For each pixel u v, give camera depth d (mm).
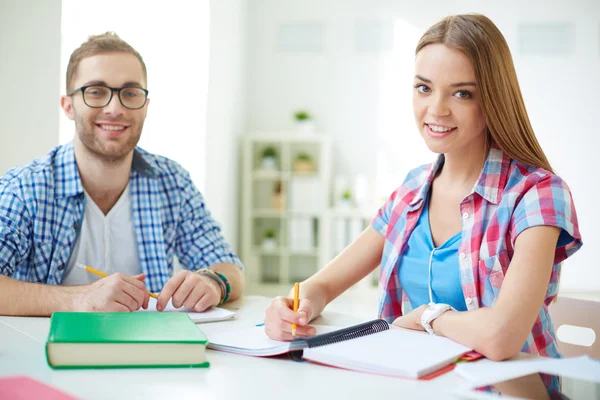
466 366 901
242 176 5660
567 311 1394
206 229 1820
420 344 989
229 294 1489
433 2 5723
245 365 919
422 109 1257
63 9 2695
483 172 1282
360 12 5793
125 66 1546
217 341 1032
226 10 4855
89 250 1632
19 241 1490
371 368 880
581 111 5648
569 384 790
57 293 1258
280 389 799
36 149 2383
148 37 3828
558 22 5637
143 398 746
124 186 1682
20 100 2318
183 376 848
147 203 1707
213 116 4547
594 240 5664
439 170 1431
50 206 1552
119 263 1682
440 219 1377
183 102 4168
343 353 920
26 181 1528
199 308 1329
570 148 5668
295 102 5863
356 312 4539
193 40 4215
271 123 5887
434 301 1344
